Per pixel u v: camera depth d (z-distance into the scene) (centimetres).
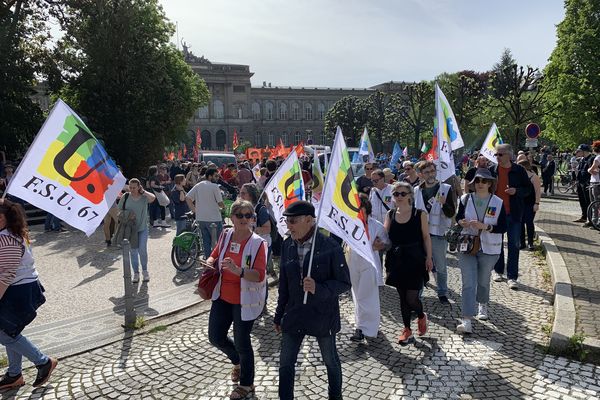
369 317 511
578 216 1358
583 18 2911
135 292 744
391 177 870
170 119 2742
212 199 848
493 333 543
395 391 417
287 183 669
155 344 534
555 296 614
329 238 370
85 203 460
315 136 10100
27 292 416
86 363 488
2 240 395
